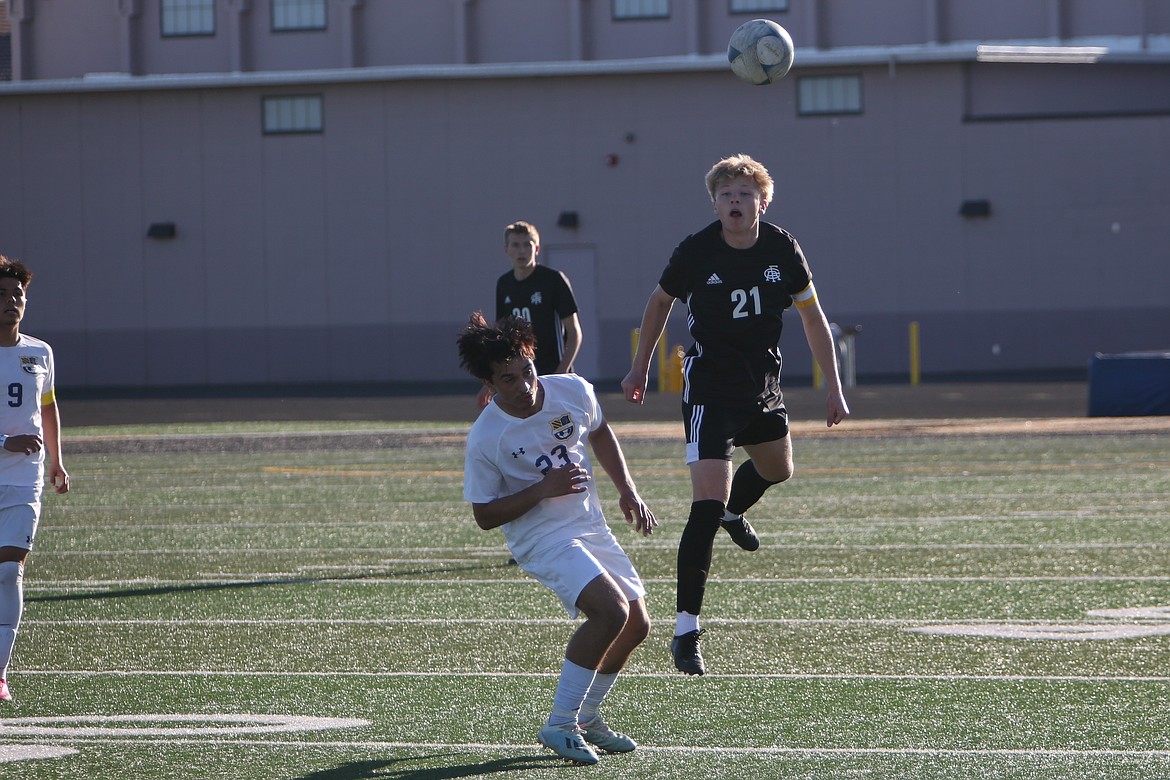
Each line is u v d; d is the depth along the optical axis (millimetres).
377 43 149625
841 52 130125
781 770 16375
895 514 41031
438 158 136000
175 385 139125
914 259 131250
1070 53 130875
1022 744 17391
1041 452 58250
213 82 136125
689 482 50312
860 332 132125
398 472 55469
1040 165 129500
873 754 17016
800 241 132375
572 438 17609
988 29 142125
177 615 27344
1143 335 128875
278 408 98250
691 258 22453
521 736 18281
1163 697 19797
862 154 131375
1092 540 35375
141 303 139250
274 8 150750
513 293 34344
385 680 21656
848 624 25594
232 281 138625
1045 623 25391
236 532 39562
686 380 22812
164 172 138625
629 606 17438
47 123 139125
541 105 134625
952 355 131125
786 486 48375
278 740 18109
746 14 143750
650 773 16359
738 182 22094
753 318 22391
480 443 17312
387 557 34719
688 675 21750
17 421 20781
